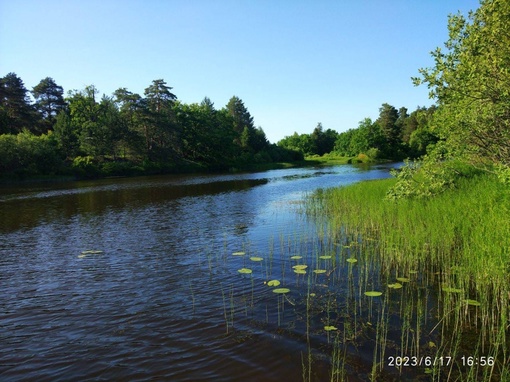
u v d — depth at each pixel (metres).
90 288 9.62
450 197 14.33
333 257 11.20
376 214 14.55
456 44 11.94
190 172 73.31
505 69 9.77
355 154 101.94
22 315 8.10
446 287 8.33
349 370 5.61
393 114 101.06
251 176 56.12
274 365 5.84
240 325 7.20
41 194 34.25
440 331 6.62
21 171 50.62
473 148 13.22
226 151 87.69
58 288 9.70
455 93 11.58
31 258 12.71
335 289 8.75
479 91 10.40
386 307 7.64
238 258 11.75
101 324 7.53
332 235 13.85
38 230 17.59
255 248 12.84
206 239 14.62
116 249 13.55
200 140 83.75
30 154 52.44
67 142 65.38
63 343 6.82
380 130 96.81
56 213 22.69
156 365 5.97
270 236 14.57
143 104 73.25
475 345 6.14
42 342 6.88
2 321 7.82
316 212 19.12
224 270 10.61
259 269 10.55
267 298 8.44
